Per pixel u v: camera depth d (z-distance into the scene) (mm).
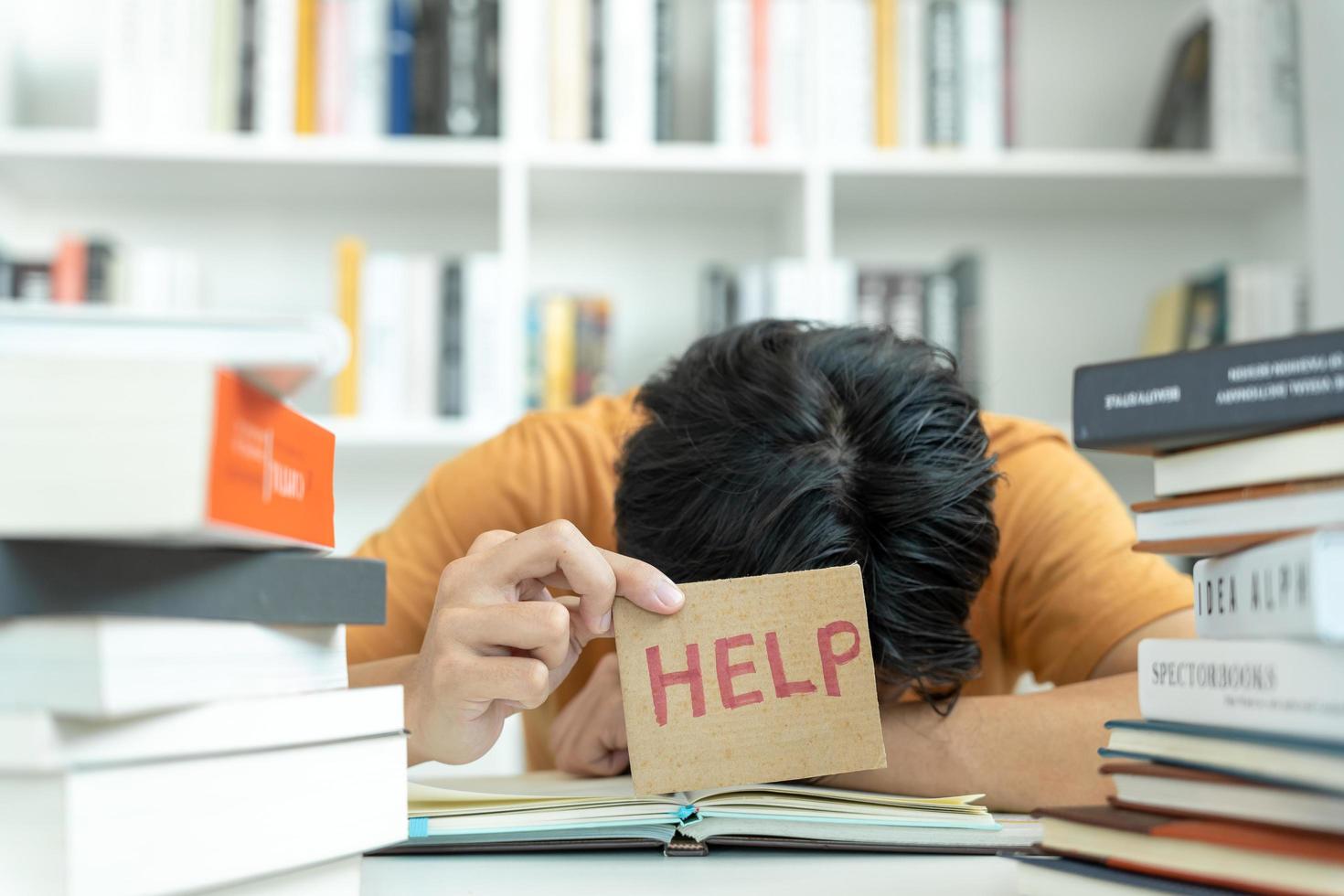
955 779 764
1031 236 2244
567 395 1927
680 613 651
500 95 1940
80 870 391
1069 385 2232
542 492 1161
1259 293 1976
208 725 433
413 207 2168
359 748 508
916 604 724
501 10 1944
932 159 1957
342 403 1878
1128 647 1001
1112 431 479
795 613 647
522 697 697
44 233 2111
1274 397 443
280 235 2146
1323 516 432
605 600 665
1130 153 2232
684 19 2199
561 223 2199
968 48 1979
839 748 634
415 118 1926
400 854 669
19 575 395
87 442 385
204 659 430
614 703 897
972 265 1901
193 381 383
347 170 1962
